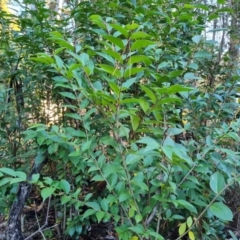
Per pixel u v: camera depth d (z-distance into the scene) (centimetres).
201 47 202
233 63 212
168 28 174
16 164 178
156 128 114
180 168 105
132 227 100
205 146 131
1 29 206
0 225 173
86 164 129
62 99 180
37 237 173
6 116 188
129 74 97
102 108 111
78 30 182
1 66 201
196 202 111
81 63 102
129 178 104
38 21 179
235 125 123
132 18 171
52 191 100
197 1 231
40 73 182
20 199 146
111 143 105
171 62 161
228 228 173
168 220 121
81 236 174
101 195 151
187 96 141
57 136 120
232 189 180
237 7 228
